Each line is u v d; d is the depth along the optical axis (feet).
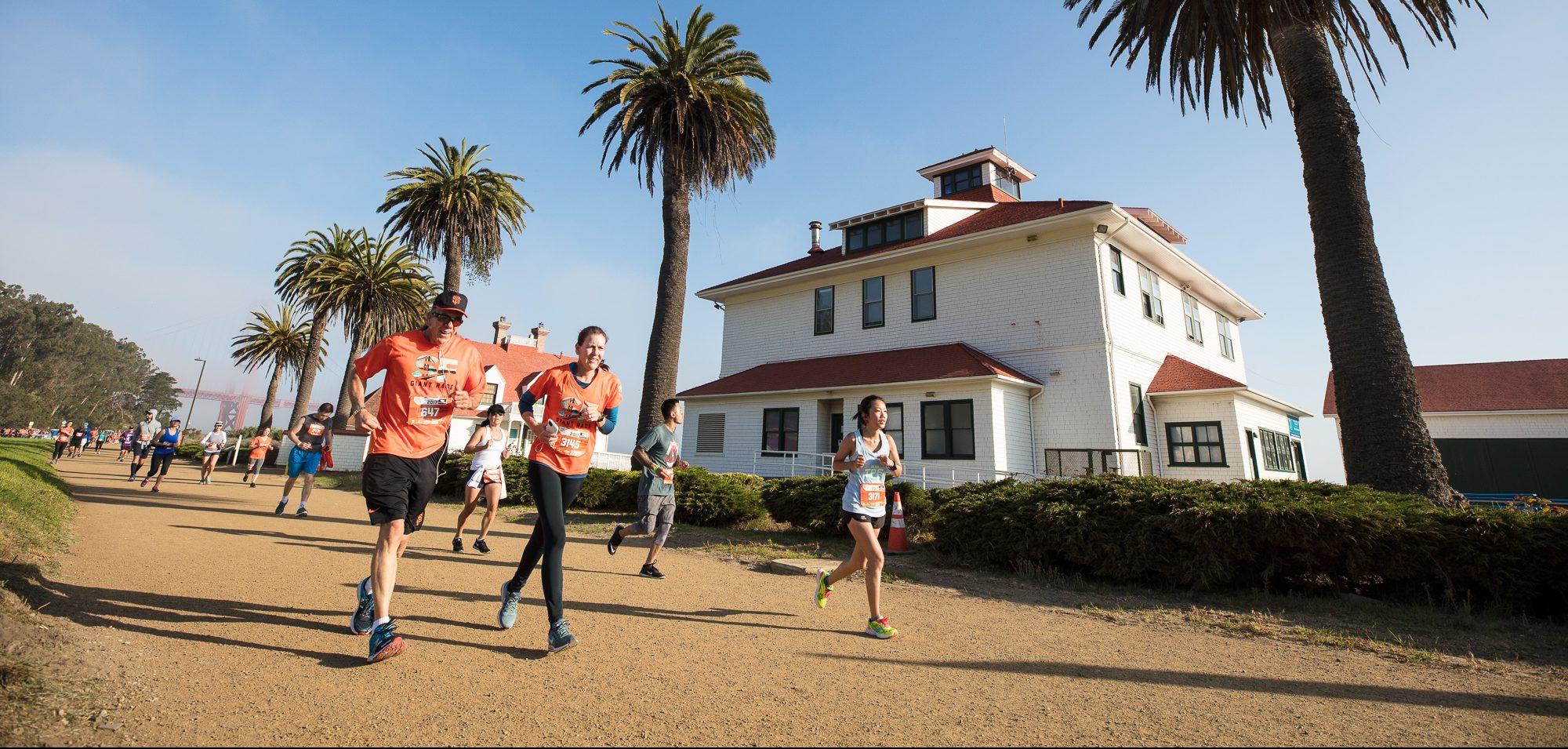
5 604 11.56
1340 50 35.40
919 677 12.00
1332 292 29.68
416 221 85.05
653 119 53.42
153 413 57.21
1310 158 31.58
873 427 16.33
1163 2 38.17
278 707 9.25
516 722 9.13
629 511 43.78
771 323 76.74
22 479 29.84
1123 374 53.98
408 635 13.21
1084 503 24.07
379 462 12.27
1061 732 9.41
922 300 64.34
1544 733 9.68
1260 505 20.67
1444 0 32.81
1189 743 9.08
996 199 75.82
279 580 17.78
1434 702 11.11
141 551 20.79
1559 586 17.38
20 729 7.66
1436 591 19.22
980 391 51.83
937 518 28.04
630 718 9.45
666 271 53.26
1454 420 66.59
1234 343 80.28
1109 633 16.19
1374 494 22.27
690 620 15.92
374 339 108.99
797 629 15.47
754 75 60.18
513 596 14.20
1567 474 60.70
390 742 8.29
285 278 108.47
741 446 66.33
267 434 60.13
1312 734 9.50
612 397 14.92
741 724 9.41
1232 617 18.12
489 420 26.45
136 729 8.16
